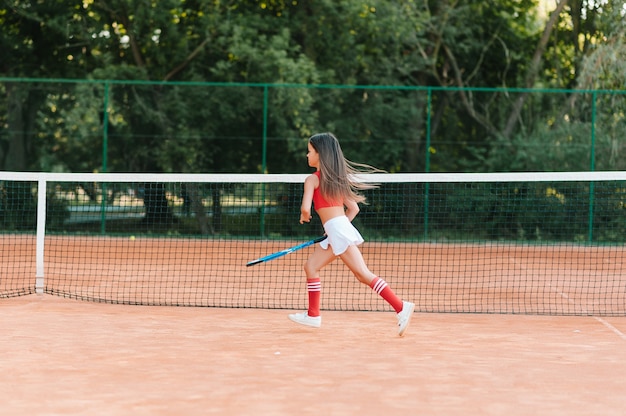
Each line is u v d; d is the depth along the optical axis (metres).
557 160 18.09
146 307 7.94
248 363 5.34
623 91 17.31
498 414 4.14
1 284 9.75
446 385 4.75
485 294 9.49
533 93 18.36
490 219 17.77
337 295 9.10
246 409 4.16
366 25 20.20
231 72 19.97
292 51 20.16
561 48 21.45
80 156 17.70
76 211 17.48
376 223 17.66
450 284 10.39
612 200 17.30
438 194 17.78
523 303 8.77
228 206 17.41
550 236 17.59
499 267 12.77
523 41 21.66
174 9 20.22
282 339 6.27
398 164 18.16
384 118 18.14
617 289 10.10
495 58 21.69
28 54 20.59
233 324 6.98
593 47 20.03
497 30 21.59
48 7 20.16
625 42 19.16
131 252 14.15
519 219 17.70
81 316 7.24
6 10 20.28
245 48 19.25
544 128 18.30
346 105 18.12
